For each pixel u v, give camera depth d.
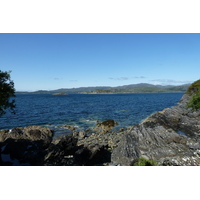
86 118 52.28
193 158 17.81
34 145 25.27
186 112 46.03
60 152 20.52
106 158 21.86
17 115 57.78
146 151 21.56
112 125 41.19
